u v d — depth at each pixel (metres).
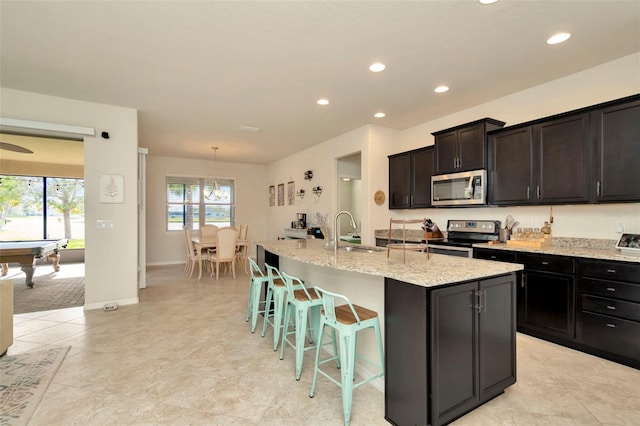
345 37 2.47
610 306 2.49
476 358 1.80
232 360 2.54
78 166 7.91
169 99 3.80
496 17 2.21
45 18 2.21
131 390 2.10
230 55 2.75
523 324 3.06
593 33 2.41
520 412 1.86
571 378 2.24
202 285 5.20
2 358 2.54
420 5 2.08
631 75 2.75
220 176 8.25
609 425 1.75
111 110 3.99
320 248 3.08
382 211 5.01
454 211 4.35
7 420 1.77
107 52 2.69
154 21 2.25
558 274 2.80
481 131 3.58
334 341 2.44
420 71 3.06
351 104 3.98
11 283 2.67
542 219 3.39
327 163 5.92
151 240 7.43
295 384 2.19
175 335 3.07
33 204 7.75
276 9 2.12
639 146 2.44
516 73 3.11
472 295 1.79
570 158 2.86
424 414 1.59
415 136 4.95
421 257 2.38
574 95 3.12
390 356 1.80
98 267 3.90
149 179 7.40
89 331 3.15
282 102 3.92
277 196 8.08
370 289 2.16
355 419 1.82
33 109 3.57
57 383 2.18
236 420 1.80
